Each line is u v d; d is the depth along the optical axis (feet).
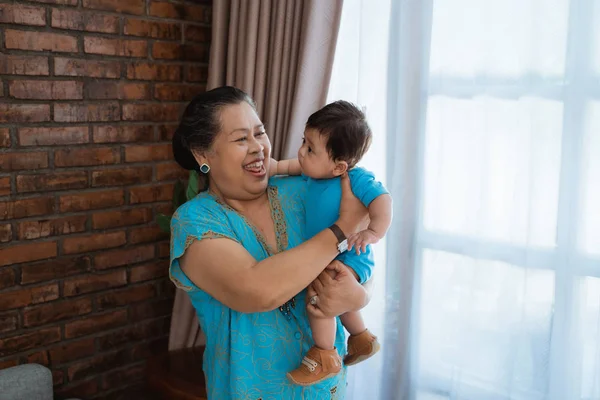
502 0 6.26
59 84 7.26
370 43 7.24
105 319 8.12
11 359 7.18
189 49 8.65
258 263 4.13
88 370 8.00
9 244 7.03
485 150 6.48
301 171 5.13
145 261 8.48
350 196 4.48
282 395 4.50
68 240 7.58
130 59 7.95
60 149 7.36
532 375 6.37
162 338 8.86
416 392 7.39
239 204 4.68
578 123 5.85
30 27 6.94
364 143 4.54
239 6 7.89
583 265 5.98
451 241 6.91
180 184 7.98
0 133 6.81
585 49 5.78
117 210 8.06
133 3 7.88
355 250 4.34
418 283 7.23
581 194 5.90
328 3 7.11
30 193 7.16
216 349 4.58
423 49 6.87
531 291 6.28
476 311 6.70
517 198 6.31
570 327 6.07
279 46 7.52
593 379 5.98
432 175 7.01
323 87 7.32
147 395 8.45
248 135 4.50
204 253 4.22
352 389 7.88
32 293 7.30
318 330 4.43
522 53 6.16
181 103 8.66
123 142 8.02
